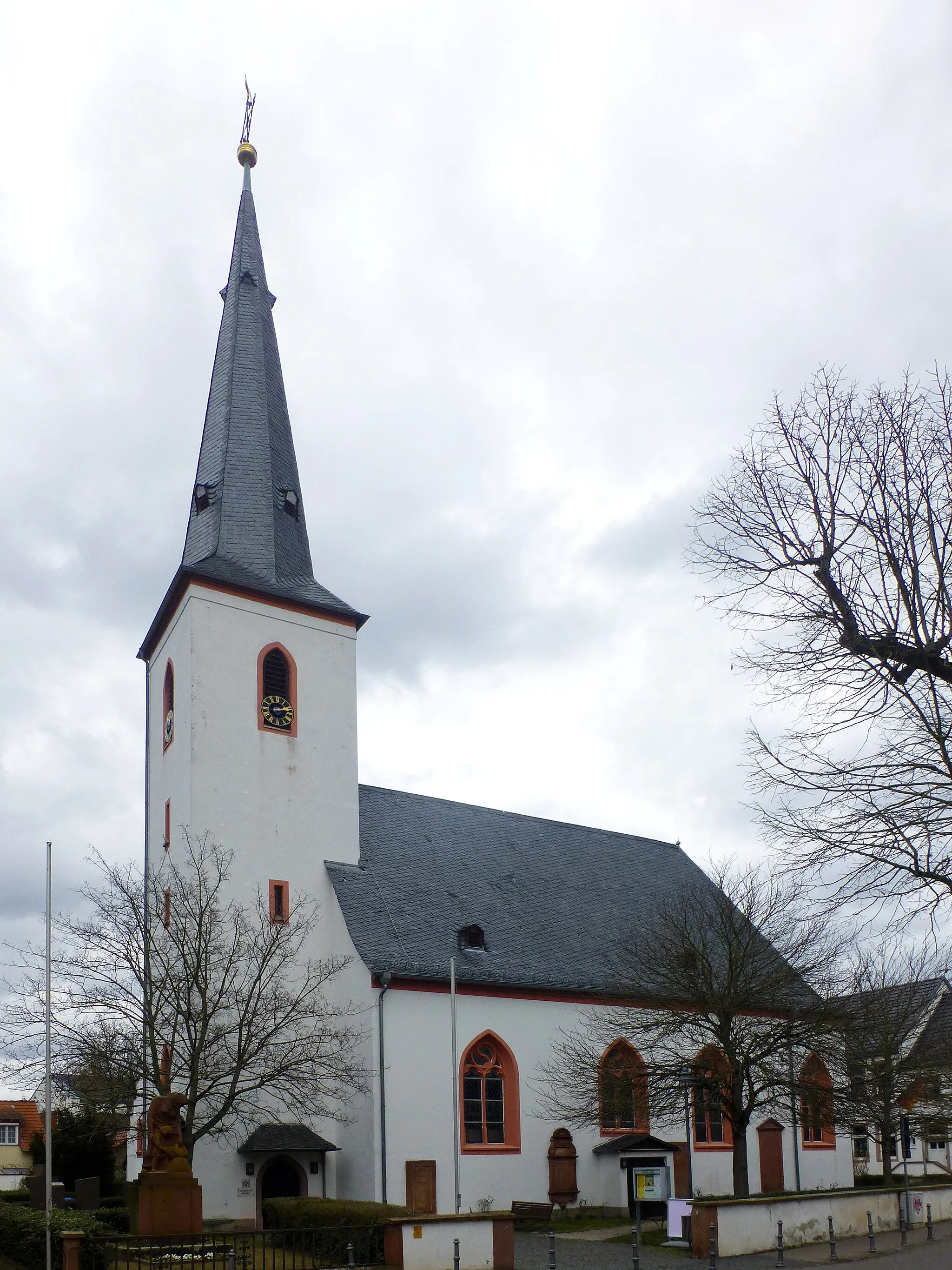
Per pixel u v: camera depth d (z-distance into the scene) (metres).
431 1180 29.08
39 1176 32.09
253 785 32.72
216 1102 28.20
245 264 40.75
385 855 36.06
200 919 26.61
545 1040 33.59
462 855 38.81
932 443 15.14
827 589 14.81
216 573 33.53
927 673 13.85
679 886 44.94
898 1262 22.86
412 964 31.53
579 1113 30.89
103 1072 24.97
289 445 39.34
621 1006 35.78
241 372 38.78
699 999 30.50
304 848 33.31
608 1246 25.80
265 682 34.00
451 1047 31.33
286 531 37.09
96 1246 18.72
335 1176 30.30
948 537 14.34
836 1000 31.34
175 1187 21.55
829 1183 40.50
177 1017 25.44
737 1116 29.55
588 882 41.78
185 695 32.69
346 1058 30.00
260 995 27.12
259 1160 29.09
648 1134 34.47
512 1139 32.06
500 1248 21.64
